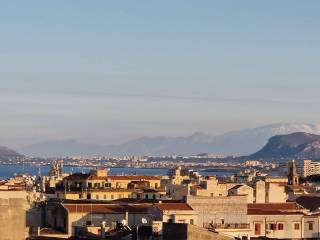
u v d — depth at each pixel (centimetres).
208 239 10675
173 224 10431
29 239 15575
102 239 18500
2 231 7006
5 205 7038
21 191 7156
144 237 17400
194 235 10450
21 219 7075
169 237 10425
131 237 17800
